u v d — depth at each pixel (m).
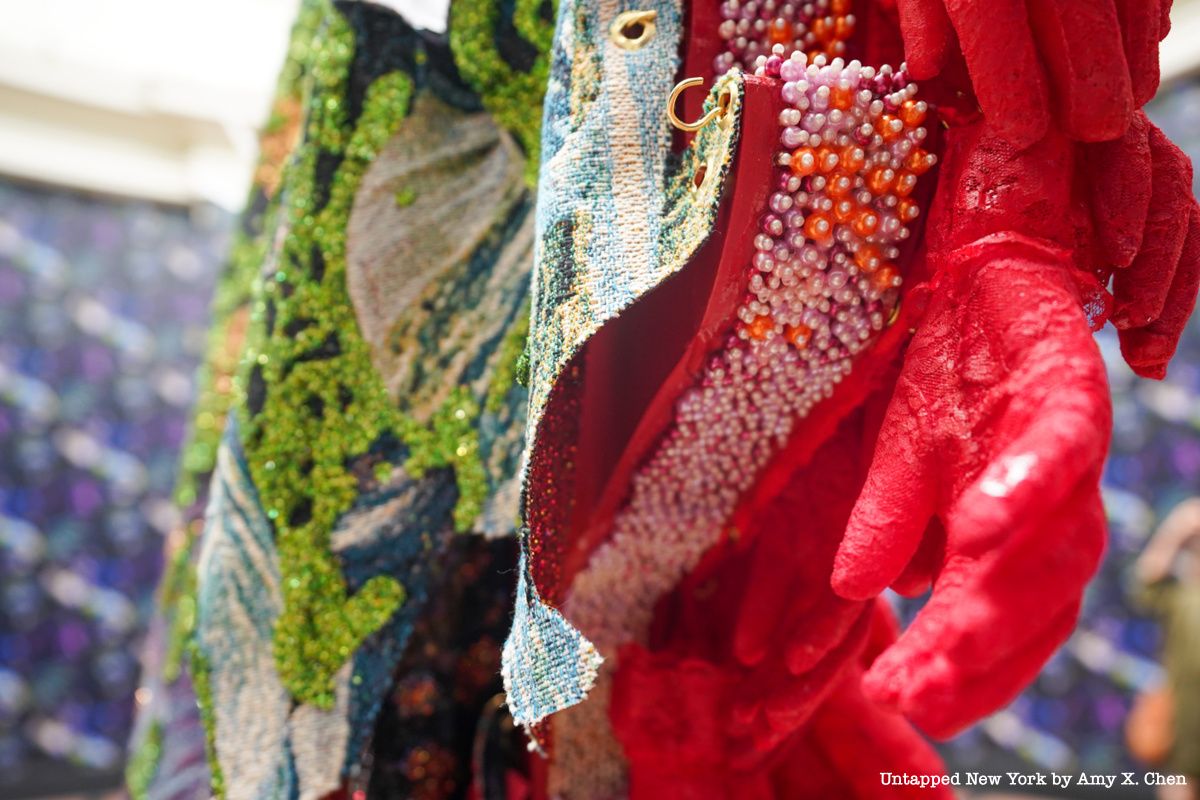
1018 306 0.37
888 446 0.39
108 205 2.04
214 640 0.51
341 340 0.51
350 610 0.50
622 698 0.51
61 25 1.90
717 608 0.52
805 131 0.40
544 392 0.41
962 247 0.39
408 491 0.51
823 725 0.53
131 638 1.99
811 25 0.44
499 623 0.58
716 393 0.47
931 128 0.41
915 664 0.35
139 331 2.06
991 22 0.37
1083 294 0.39
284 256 0.51
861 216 0.41
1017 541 0.35
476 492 0.51
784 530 0.49
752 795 0.51
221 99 2.04
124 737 1.95
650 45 0.44
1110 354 1.82
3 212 1.93
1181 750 1.33
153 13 1.96
